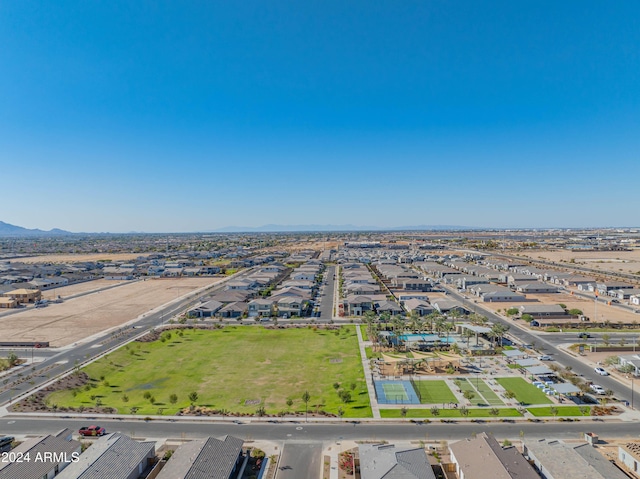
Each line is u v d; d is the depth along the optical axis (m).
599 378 80.00
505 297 157.75
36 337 113.19
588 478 44.91
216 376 84.50
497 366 87.81
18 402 70.81
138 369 89.38
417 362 88.31
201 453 49.09
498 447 50.31
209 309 140.75
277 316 138.50
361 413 66.31
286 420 63.94
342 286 192.00
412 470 46.62
